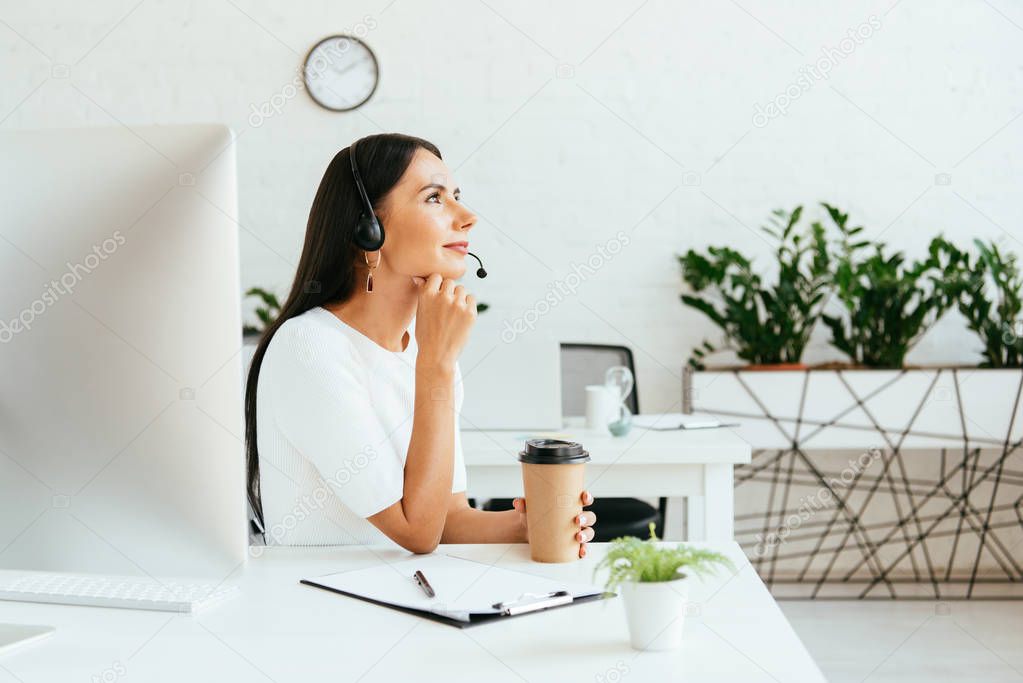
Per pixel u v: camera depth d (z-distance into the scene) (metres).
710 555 0.81
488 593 0.96
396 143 1.32
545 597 0.93
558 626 0.87
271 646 0.82
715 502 1.94
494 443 2.03
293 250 3.40
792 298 3.03
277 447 1.27
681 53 3.38
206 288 0.83
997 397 2.92
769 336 3.04
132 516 0.86
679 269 3.39
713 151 3.39
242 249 3.39
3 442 0.86
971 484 3.34
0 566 0.88
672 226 3.39
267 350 1.28
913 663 2.52
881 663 2.52
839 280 2.98
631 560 0.80
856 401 2.94
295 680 0.74
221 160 0.82
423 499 1.18
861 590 3.25
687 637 0.83
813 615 2.97
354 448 1.20
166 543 0.86
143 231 0.82
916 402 2.93
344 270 1.34
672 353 3.40
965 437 2.93
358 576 1.04
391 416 1.32
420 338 1.23
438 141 3.40
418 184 1.30
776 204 3.39
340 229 1.33
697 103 3.38
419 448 1.19
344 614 0.91
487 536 1.32
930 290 3.29
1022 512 3.33
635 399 2.93
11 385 0.85
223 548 0.86
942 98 3.37
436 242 1.29
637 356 3.41
